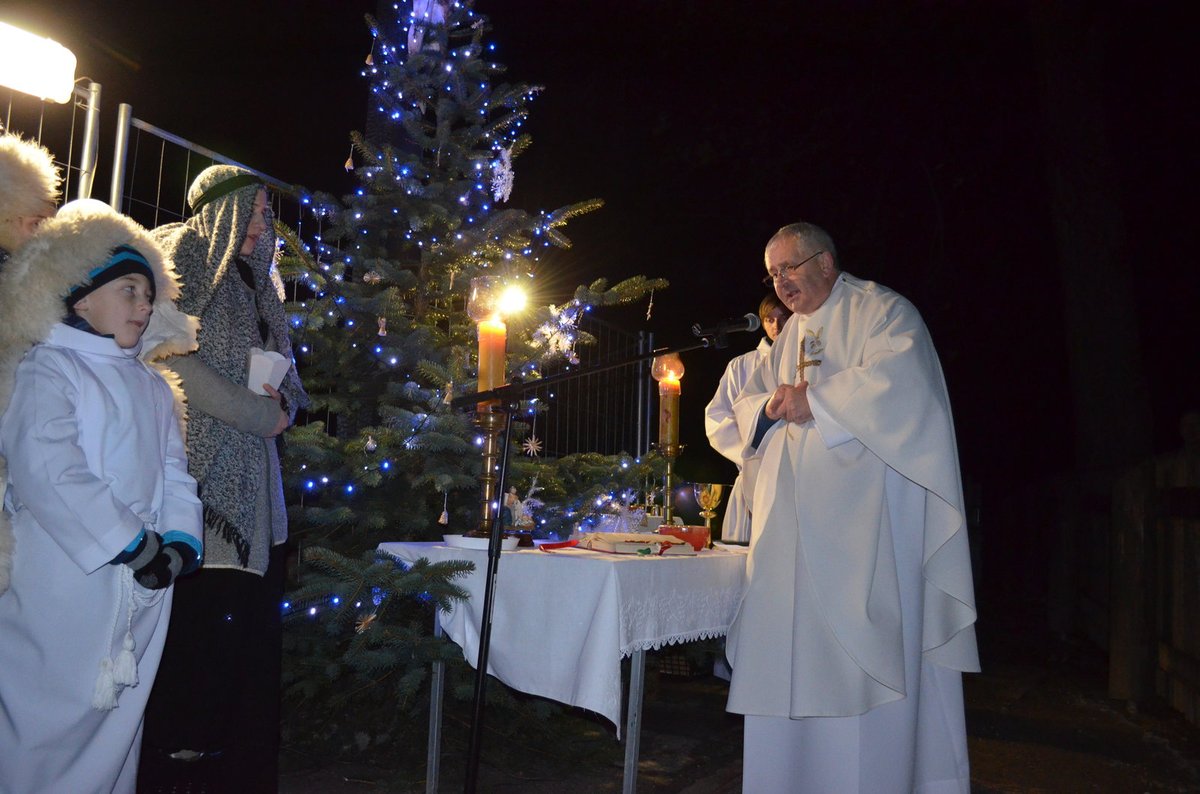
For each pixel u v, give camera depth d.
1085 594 8.22
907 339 3.13
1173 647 5.57
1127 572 5.89
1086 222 8.50
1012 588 12.78
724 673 4.46
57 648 2.12
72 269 2.15
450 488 3.96
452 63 4.80
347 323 4.38
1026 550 12.18
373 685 3.84
